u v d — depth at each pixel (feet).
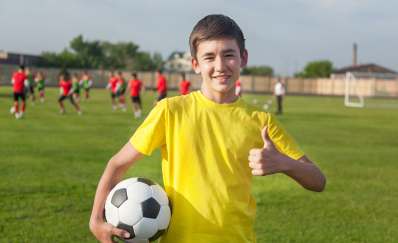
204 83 4.98
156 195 4.92
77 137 27.99
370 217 13.06
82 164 19.27
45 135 28.40
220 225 4.57
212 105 4.88
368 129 39.68
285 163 4.57
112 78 55.57
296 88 170.40
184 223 4.65
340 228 11.95
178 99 4.96
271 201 14.52
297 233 11.42
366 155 24.63
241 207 4.70
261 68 264.11
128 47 249.55
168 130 4.80
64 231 10.92
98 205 4.74
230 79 4.71
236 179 4.70
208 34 4.61
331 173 19.36
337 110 69.82
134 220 4.77
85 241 10.36
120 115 46.93
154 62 260.42
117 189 4.98
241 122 4.87
